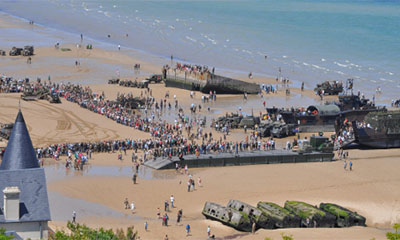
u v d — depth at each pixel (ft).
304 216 454.81
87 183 525.75
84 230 344.08
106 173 556.51
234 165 604.08
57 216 449.89
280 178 566.77
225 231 433.89
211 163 595.88
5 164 373.81
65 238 320.50
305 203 474.49
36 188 334.24
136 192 513.04
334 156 649.61
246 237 420.77
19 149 374.43
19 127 377.71
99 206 477.77
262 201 503.20
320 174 582.35
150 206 485.15
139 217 458.09
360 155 655.35
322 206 478.18
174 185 534.78
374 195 529.04
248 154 617.21
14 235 310.24
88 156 601.21
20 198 328.49
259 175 573.33
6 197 318.45
